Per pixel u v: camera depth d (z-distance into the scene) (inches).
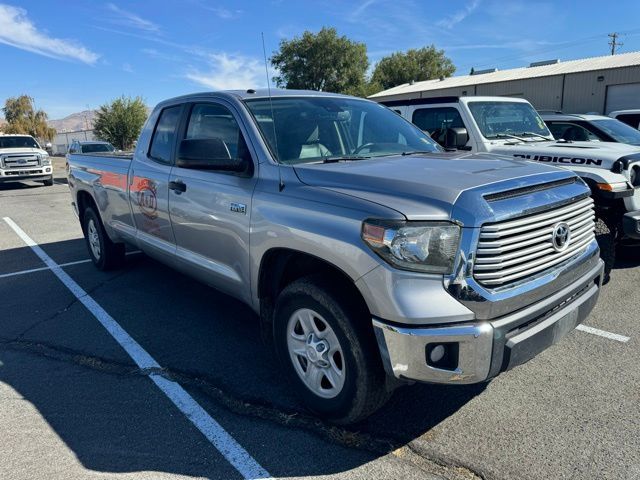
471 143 270.1
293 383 123.5
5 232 372.8
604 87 1176.2
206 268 151.3
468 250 94.3
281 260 124.7
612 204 205.3
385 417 120.0
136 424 119.9
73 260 277.4
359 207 102.3
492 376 97.0
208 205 144.0
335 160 131.6
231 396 131.0
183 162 135.3
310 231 109.0
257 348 159.3
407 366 95.7
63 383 140.6
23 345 166.7
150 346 162.4
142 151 189.2
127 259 268.7
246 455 107.7
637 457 103.4
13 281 239.9
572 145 256.2
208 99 157.2
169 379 140.8
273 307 134.3
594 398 125.6
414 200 98.7
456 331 93.2
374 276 97.0
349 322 104.1
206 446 111.0
